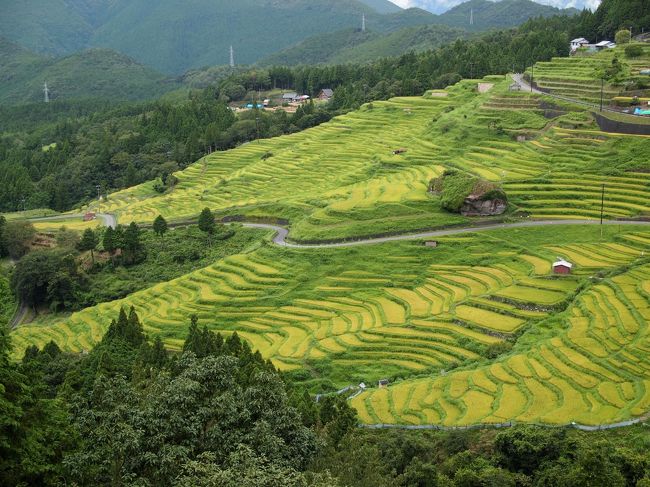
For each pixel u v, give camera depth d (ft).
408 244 491.72
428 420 268.82
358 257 487.20
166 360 311.47
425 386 300.81
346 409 259.60
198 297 471.21
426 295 423.64
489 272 438.81
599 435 231.71
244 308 447.83
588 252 440.45
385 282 450.71
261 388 199.41
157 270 599.98
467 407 272.31
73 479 157.28
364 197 583.17
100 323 474.08
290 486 153.07
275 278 480.64
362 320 402.11
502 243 474.08
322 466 190.80
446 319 380.99
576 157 572.51
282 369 354.54
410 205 545.44
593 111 639.35
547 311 371.76
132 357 325.83
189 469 156.46
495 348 335.88
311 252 504.43
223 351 294.05
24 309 589.73
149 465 166.09
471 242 481.46
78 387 286.05
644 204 492.95
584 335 318.65
